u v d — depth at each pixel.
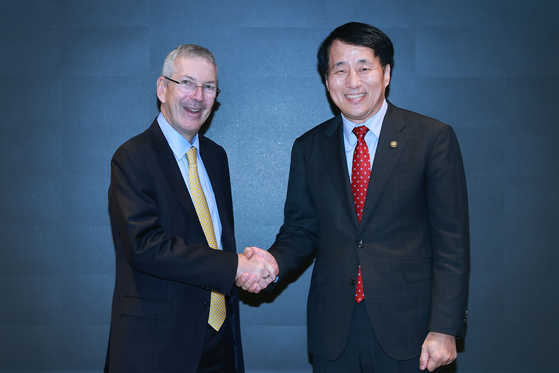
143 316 1.64
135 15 2.59
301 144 2.00
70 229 2.59
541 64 2.60
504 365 2.59
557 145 2.60
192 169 1.85
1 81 2.58
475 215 2.60
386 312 1.62
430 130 1.73
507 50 2.60
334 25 2.58
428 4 2.59
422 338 1.62
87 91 2.59
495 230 2.60
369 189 1.69
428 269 1.68
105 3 2.59
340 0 2.58
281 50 2.59
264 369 2.61
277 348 2.61
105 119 2.59
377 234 1.67
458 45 2.60
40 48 2.59
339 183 1.77
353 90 1.73
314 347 1.73
